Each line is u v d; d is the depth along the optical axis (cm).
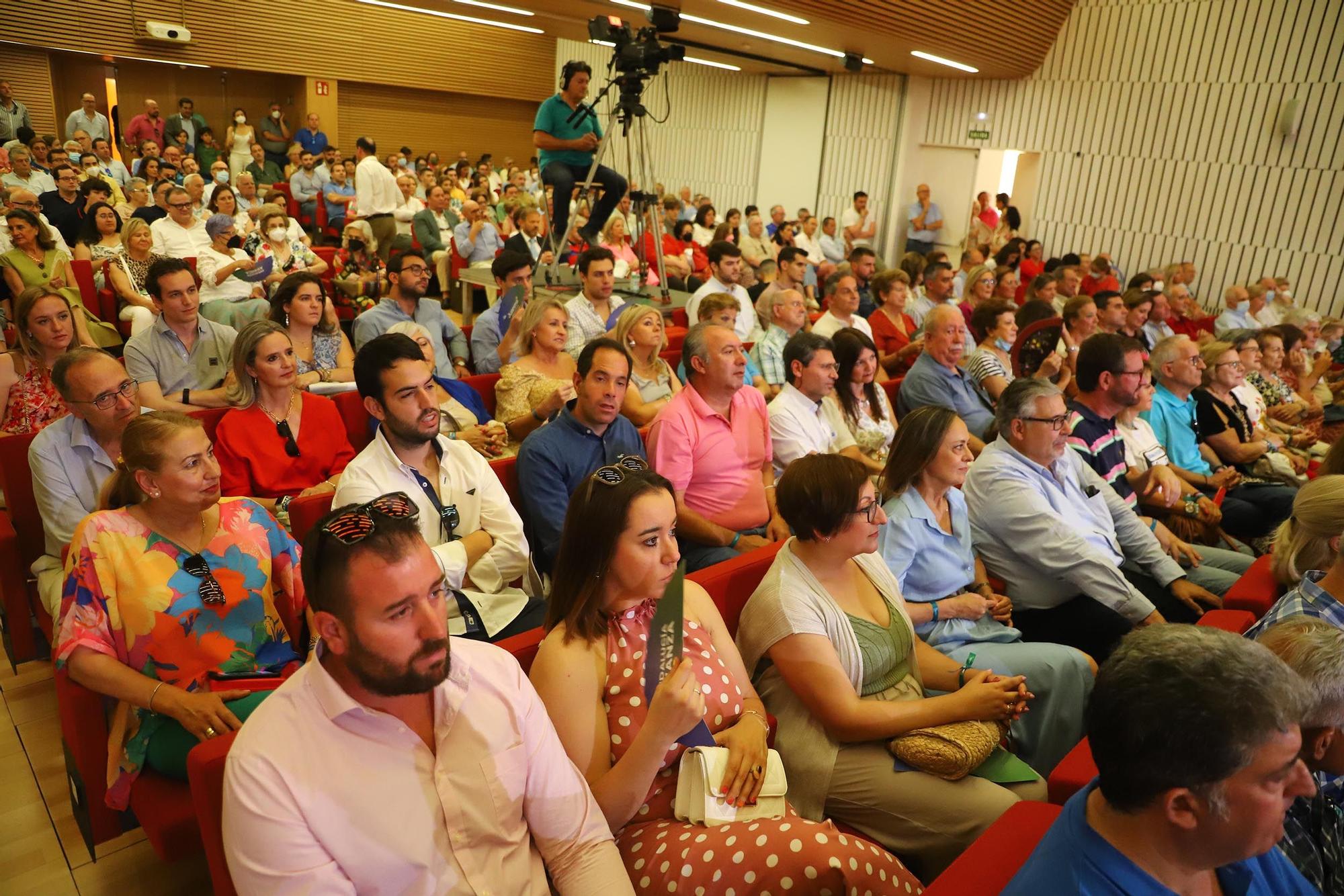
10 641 292
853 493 205
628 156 601
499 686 149
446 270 857
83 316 483
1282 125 980
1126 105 1087
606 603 177
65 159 922
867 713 197
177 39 1370
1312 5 945
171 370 394
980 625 262
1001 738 205
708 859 160
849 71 1107
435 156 1546
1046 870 118
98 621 196
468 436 351
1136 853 113
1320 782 156
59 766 254
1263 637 156
